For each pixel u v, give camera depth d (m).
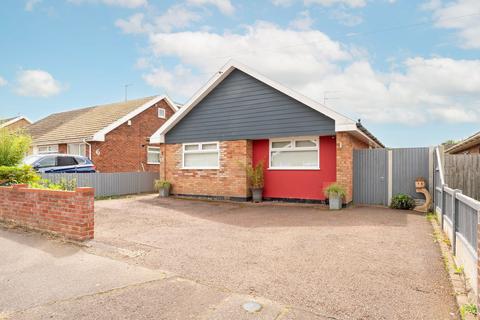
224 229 8.03
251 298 3.97
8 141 10.13
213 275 4.75
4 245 6.19
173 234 7.46
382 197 12.09
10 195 7.79
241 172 13.73
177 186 15.68
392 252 5.92
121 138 20.73
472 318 3.37
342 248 6.20
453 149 18.98
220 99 14.38
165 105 24.44
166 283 4.45
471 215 4.32
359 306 3.75
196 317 3.50
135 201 13.70
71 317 3.52
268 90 13.16
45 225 7.01
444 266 5.14
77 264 5.22
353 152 12.59
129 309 3.69
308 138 12.91
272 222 8.95
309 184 12.81
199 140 14.94
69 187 13.27
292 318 3.48
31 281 4.52
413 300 3.92
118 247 6.18
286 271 4.92
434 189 11.02
